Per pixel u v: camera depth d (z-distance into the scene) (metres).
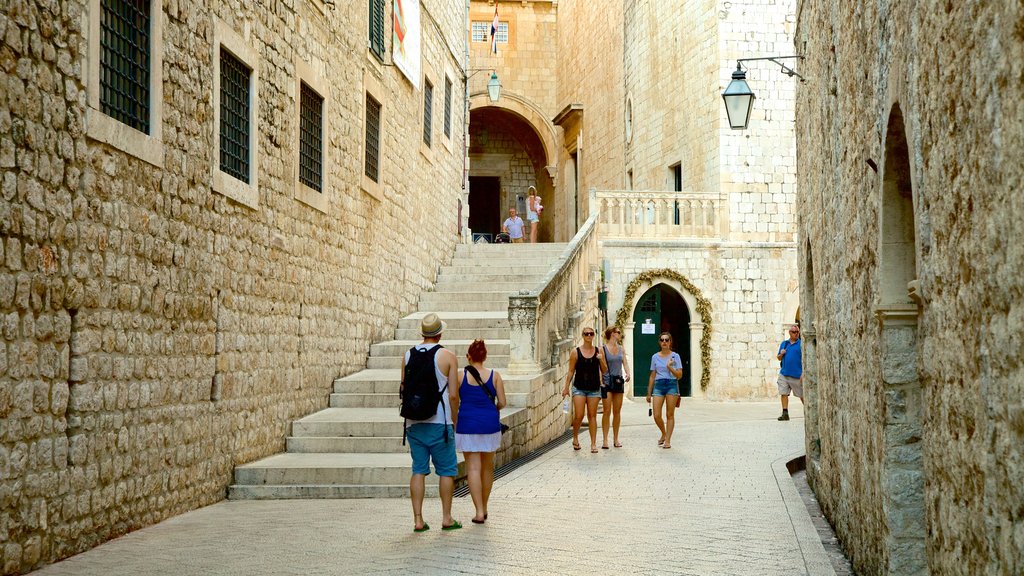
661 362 15.37
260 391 11.63
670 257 26.56
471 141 43.91
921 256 5.01
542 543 8.20
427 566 7.26
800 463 14.40
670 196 26.70
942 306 4.63
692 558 7.66
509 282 20.45
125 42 8.61
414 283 19.17
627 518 9.45
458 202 23.80
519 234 31.77
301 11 12.99
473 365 9.33
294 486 10.78
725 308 26.53
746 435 17.09
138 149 8.59
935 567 4.96
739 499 10.59
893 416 6.00
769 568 7.32
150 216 8.88
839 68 8.28
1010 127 3.47
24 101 7.02
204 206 10.01
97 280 7.98
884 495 6.11
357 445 12.32
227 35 10.61
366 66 15.97
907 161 5.89
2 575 6.71
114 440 8.25
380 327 16.81
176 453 9.45
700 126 27.81
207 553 7.71
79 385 7.70
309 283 13.34
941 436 4.76
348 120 15.04
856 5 7.20
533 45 41.91
